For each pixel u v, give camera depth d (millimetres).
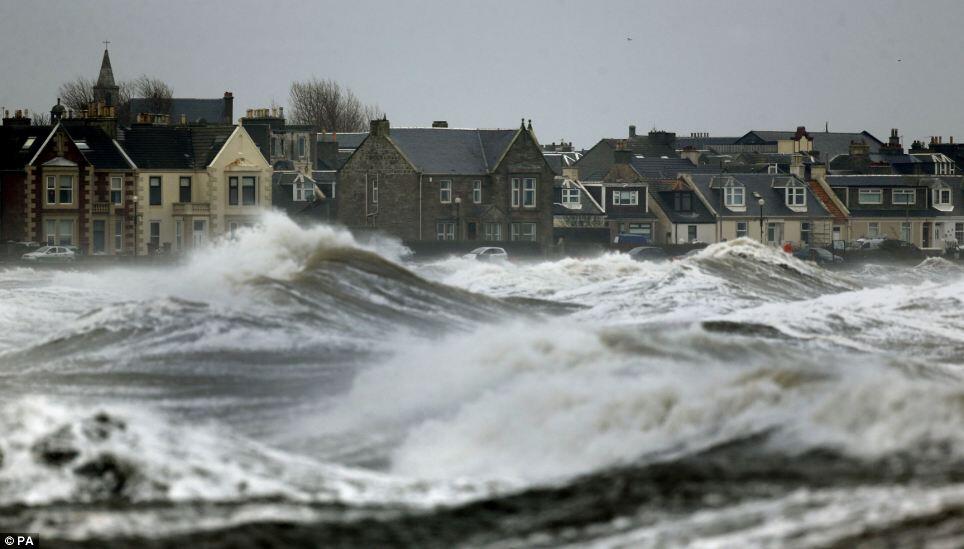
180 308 104812
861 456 47781
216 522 43719
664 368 73125
